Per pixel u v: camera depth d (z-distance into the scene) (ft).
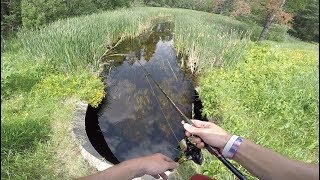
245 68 7.96
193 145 2.26
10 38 11.25
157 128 5.79
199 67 8.41
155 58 10.14
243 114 5.72
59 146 4.42
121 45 11.19
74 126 4.92
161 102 6.73
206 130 1.84
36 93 5.85
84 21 11.32
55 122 4.99
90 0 17.15
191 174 3.90
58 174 3.90
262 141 4.76
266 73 7.61
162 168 1.77
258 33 17.01
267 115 5.75
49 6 13.20
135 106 6.50
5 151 4.07
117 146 5.19
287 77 7.34
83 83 6.58
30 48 8.12
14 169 3.82
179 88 7.51
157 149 5.23
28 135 4.42
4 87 5.79
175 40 12.16
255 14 16.81
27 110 5.29
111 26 11.75
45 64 7.18
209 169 3.92
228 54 8.45
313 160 4.53
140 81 7.86
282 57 9.23
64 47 7.72
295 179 1.51
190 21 15.34
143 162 1.76
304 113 5.87
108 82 7.53
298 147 4.74
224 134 1.81
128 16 14.39
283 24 15.83
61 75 6.83
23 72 6.52
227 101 6.07
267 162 1.60
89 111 5.86
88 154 4.22
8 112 5.17
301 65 8.73
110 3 20.36
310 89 6.54
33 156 4.11
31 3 12.65
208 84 7.06
